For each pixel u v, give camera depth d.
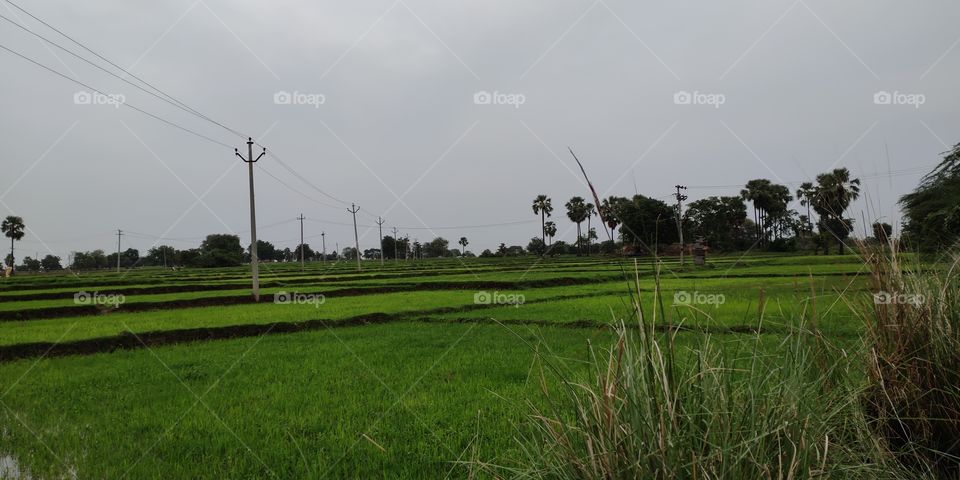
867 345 3.91
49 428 7.09
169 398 8.31
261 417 7.14
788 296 10.88
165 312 21.89
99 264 102.94
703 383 2.71
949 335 3.61
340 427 6.49
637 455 2.53
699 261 39.22
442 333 14.64
